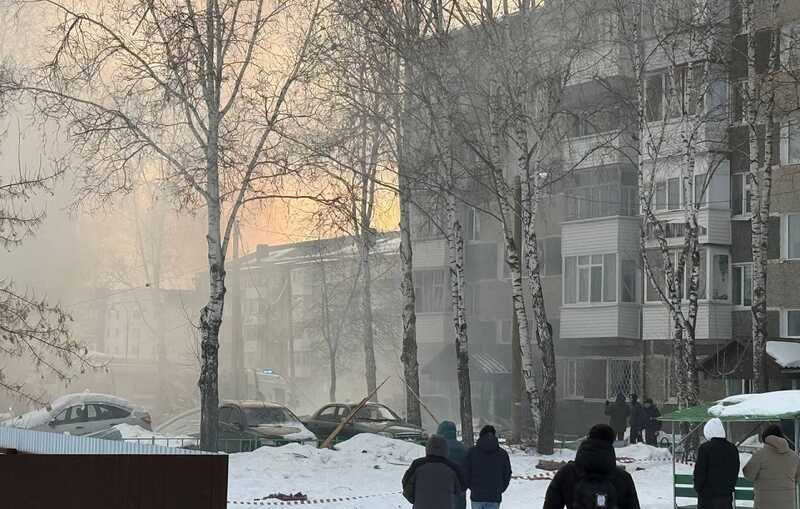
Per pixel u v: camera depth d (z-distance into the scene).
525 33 29.69
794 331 41.25
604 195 47.53
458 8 29.50
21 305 26.03
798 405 16.09
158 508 7.63
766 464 13.34
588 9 30.11
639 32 32.34
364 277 45.47
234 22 25.75
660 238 32.72
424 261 58.81
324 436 31.88
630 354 47.44
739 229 43.19
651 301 45.41
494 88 30.38
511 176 40.62
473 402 56.19
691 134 33.00
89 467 7.50
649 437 37.25
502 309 55.66
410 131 32.84
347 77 29.83
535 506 19.41
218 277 25.98
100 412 30.59
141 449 8.45
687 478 17.58
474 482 13.90
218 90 25.94
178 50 24.62
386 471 23.67
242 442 28.45
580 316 48.16
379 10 28.83
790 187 40.84
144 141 25.31
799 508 14.57
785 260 41.31
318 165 27.11
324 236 37.59
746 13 32.75
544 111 31.02
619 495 8.91
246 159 26.20
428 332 58.38
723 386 42.81
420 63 29.03
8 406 36.75
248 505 18.56
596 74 32.22
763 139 41.47
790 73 31.66
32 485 7.36
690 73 33.75
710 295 43.00
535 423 29.69
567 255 49.00
